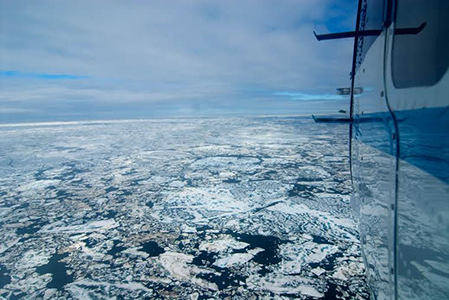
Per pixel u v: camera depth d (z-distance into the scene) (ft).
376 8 12.34
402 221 9.66
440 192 7.25
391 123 10.18
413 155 8.55
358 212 18.52
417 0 8.14
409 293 9.52
